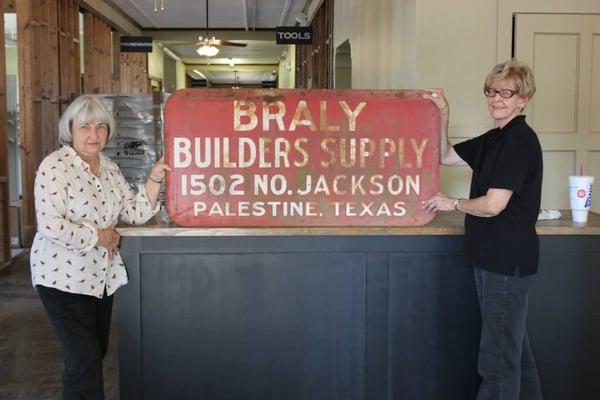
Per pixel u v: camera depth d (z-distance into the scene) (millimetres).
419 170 2756
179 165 2707
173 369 2783
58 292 2488
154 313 2764
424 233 2775
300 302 2785
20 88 7672
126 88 13781
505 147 2420
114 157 5727
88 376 2473
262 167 2721
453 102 4547
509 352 2521
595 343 2924
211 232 2719
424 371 2846
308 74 13195
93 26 11125
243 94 2711
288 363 2803
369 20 6559
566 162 4703
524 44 4582
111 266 2656
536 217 2486
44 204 2412
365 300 2797
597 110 4676
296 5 12992
